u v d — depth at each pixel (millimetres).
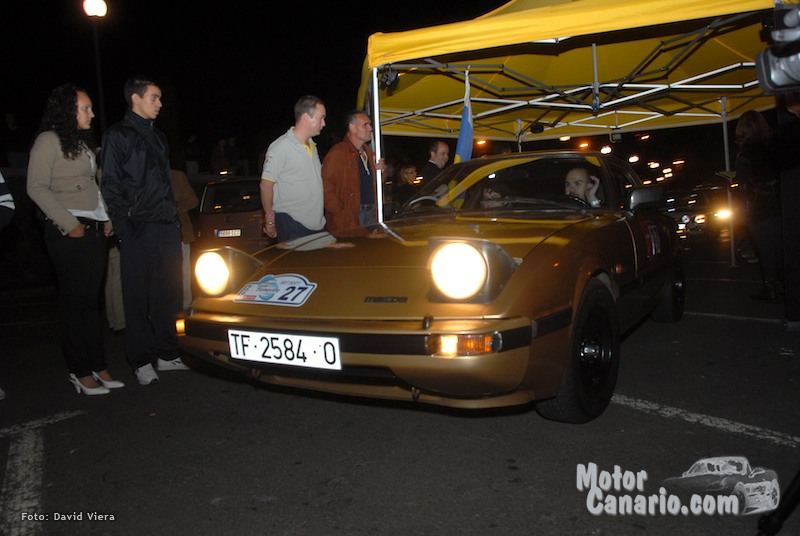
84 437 3375
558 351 2850
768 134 5957
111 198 3861
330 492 2689
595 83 6113
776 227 6082
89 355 4043
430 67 5785
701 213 13703
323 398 3869
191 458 3070
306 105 4629
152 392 4105
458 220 3809
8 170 11094
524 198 4117
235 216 10078
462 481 2742
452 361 2529
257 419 3566
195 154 18516
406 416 3523
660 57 6539
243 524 2459
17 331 6684
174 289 4254
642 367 4285
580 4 4699
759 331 5141
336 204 4980
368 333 2643
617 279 3543
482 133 8961
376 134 5324
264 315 2955
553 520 2414
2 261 10977
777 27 1877
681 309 5645
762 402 3539
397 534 2354
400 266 2973
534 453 2984
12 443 3318
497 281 2670
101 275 4039
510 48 5891
